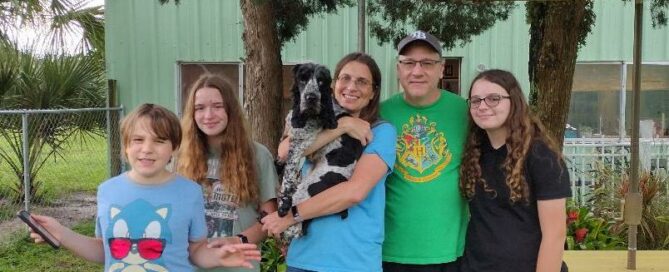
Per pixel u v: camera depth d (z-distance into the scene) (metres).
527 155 2.37
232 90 2.74
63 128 8.59
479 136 2.55
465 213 2.68
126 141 2.41
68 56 9.03
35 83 8.34
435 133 2.66
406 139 2.66
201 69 9.17
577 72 9.00
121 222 2.35
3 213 7.86
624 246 5.60
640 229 5.75
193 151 2.71
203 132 2.72
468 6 5.92
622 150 7.22
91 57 9.56
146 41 9.12
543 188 2.34
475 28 6.07
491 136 2.51
